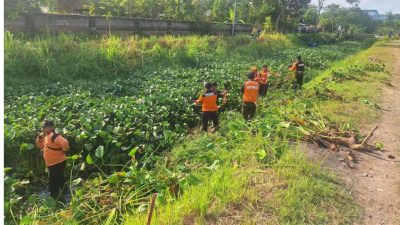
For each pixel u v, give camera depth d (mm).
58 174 6977
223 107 12625
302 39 47531
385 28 113750
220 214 5371
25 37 17141
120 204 5895
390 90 16422
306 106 11562
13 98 11555
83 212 5824
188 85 14133
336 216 5578
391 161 8062
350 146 8625
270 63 23109
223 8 43344
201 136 9242
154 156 8031
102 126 8758
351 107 12211
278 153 7336
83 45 16984
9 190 6332
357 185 6773
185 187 6133
